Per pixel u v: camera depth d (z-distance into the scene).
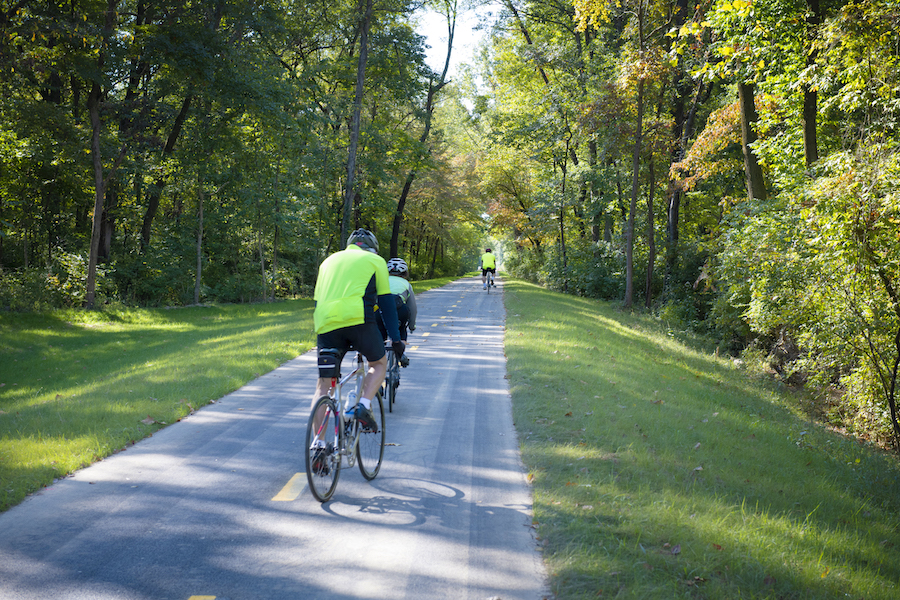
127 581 3.33
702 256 23.84
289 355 11.22
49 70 20.16
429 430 6.43
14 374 13.03
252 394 8.13
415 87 32.88
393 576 3.42
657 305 24.47
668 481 5.02
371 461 5.01
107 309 21.97
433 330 15.34
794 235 12.00
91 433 5.96
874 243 9.27
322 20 30.98
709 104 28.77
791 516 4.83
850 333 10.35
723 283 16.69
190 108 25.66
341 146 32.22
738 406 9.58
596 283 30.02
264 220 27.53
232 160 25.83
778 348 15.63
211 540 3.85
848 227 9.32
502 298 27.97
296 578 3.39
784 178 16.73
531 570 3.51
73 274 22.69
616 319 20.42
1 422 6.57
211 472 5.12
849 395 11.21
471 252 99.62
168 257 26.23
